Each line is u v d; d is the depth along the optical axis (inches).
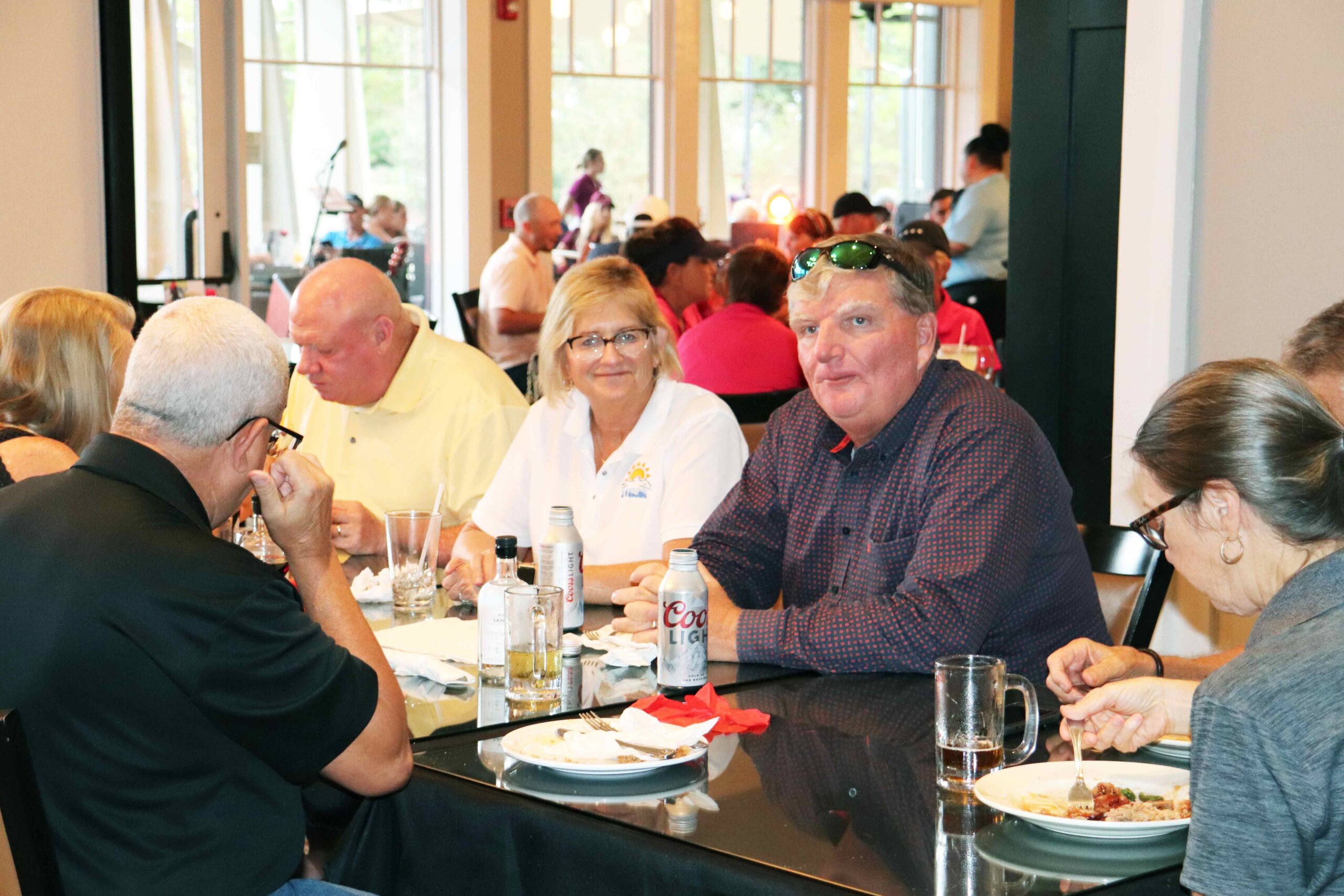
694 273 199.5
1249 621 112.3
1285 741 38.7
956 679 51.5
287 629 50.3
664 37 295.0
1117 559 85.9
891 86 323.9
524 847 50.3
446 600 88.5
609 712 62.4
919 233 220.5
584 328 93.3
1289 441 43.9
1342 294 102.5
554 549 78.6
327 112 257.3
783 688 66.8
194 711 49.3
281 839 51.8
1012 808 47.2
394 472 114.3
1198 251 112.1
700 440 94.2
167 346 53.6
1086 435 128.7
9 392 86.2
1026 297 131.6
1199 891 39.6
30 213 138.3
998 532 70.2
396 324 112.2
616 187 294.4
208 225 199.9
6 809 43.5
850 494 78.1
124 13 142.1
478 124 268.2
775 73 310.5
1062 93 126.6
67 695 48.3
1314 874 39.2
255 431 55.4
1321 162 103.0
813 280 74.4
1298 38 103.8
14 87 136.0
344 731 51.0
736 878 44.2
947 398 75.4
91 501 50.9
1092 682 61.9
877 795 50.9
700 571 78.0
